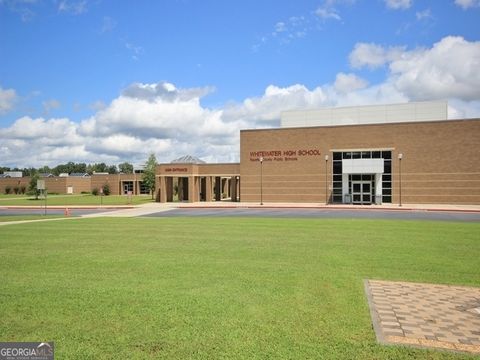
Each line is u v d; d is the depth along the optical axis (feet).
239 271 33.40
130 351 17.74
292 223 76.74
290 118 172.04
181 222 80.33
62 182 344.90
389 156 150.00
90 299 25.40
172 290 27.48
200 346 18.21
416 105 160.15
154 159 254.68
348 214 103.96
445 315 22.36
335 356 17.19
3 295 26.45
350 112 166.30
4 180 370.12
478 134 140.15
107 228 68.95
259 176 166.61
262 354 17.38
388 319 21.71
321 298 25.58
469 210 113.60
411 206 134.72
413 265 35.81
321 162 157.99
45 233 61.77
